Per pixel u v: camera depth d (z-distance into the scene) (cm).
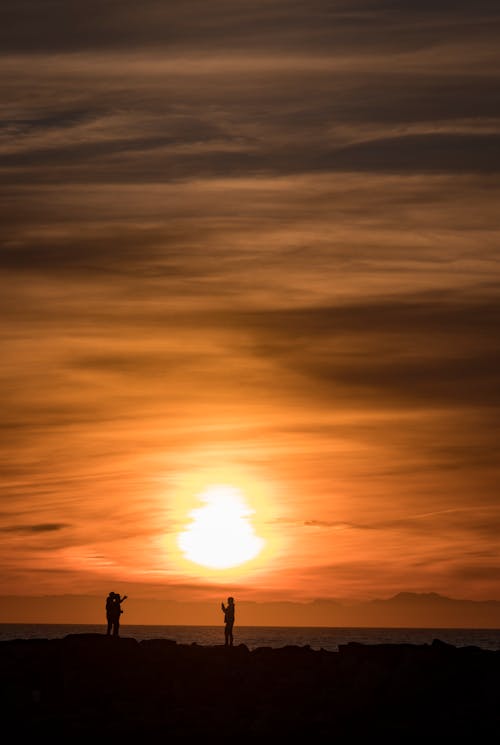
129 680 8050
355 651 9000
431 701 8012
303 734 7394
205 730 7394
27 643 8738
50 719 7369
